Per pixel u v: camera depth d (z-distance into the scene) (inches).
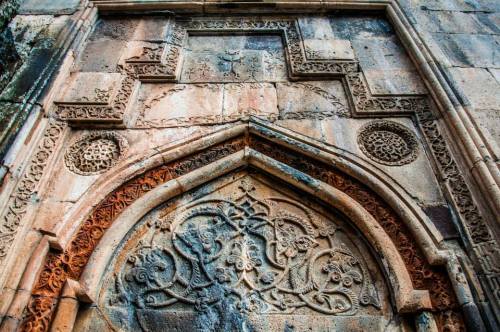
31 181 108.0
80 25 148.8
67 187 109.0
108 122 123.0
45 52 135.9
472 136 110.9
